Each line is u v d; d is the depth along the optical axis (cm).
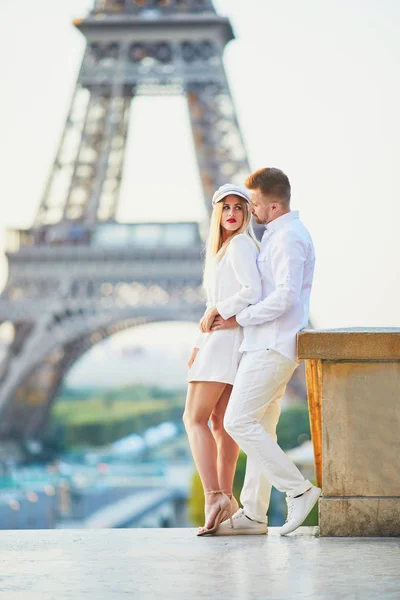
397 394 1747
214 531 1803
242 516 1822
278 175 1748
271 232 1753
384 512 1748
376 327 1861
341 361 1755
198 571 1483
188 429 1823
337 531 1762
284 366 1730
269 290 1753
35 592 1355
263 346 1722
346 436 1762
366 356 1730
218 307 1769
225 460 1884
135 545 1727
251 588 1356
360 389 1755
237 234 1822
